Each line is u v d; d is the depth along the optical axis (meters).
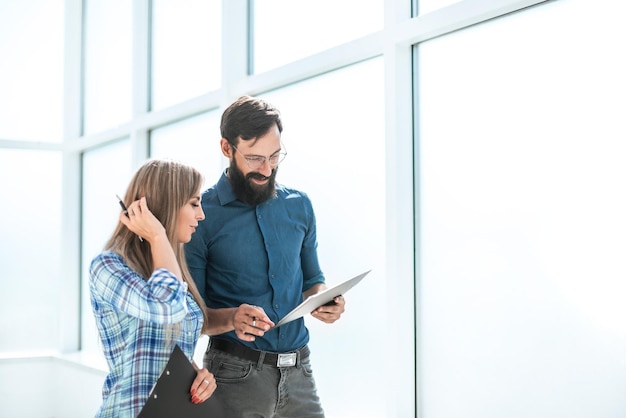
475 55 2.55
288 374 2.31
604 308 2.17
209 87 4.04
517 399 2.40
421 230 2.74
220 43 3.95
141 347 1.92
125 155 4.91
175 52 4.37
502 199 2.46
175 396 1.87
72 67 5.43
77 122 5.43
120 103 4.96
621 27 2.14
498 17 2.47
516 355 2.40
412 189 2.76
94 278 1.92
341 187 3.08
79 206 5.43
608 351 2.16
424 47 2.74
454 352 2.61
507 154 2.45
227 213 2.35
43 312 5.39
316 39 3.25
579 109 2.24
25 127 5.41
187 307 2.04
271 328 2.31
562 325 2.28
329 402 3.11
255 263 2.35
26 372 5.23
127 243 2.02
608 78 2.17
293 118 3.34
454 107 2.62
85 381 4.86
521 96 2.41
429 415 2.69
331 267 3.12
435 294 2.68
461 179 2.60
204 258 2.35
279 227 2.39
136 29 4.59
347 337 3.03
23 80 5.42
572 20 2.26
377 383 2.90
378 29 2.93
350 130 3.04
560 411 2.28
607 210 2.17
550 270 2.31
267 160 2.27
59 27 5.52
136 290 1.86
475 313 2.54
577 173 2.25
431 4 2.71
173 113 4.17
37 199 5.41
